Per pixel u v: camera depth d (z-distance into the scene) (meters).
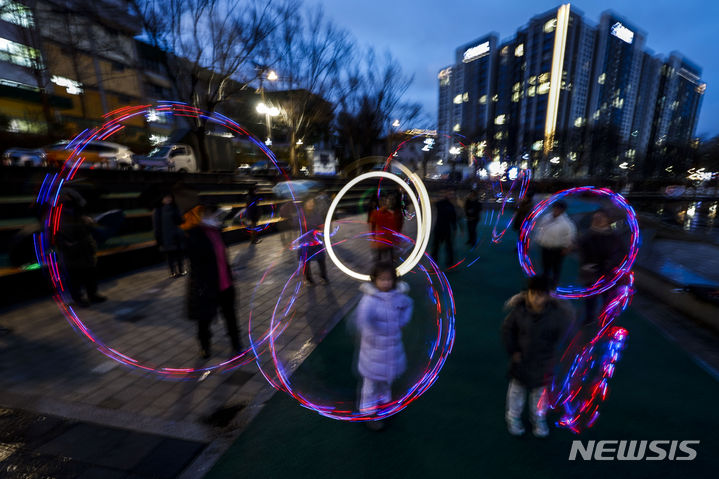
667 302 5.58
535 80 115.12
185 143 21.69
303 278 7.28
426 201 5.13
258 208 11.37
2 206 8.34
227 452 2.64
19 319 5.13
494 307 5.64
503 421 2.98
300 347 4.29
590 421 2.99
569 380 3.57
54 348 4.27
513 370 2.73
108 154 15.53
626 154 75.31
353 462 2.57
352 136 32.94
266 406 3.17
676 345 4.27
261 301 5.96
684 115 158.00
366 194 23.94
